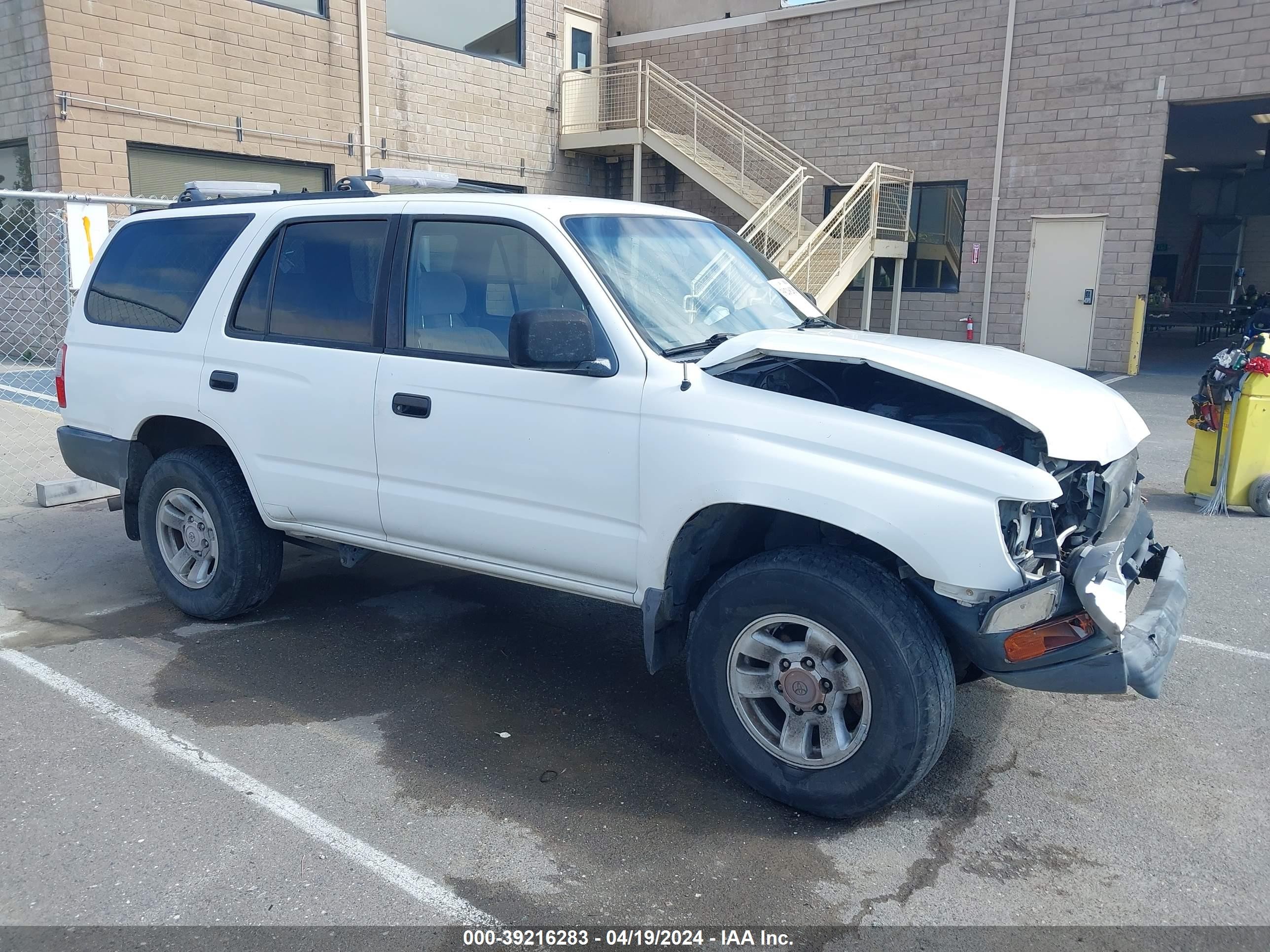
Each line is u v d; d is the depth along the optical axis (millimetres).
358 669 4402
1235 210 26609
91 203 7758
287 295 4355
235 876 2895
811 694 3150
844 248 14406
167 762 3543
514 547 3756
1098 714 4031
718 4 18328
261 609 5164
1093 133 15164
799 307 4387
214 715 3918
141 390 4762
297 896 2807
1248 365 6855
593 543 3545
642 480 3375
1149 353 18812
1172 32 14320
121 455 4906
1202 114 17812
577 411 3504
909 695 2961
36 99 11844
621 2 19562
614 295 3545
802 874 2943
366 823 3178
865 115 17078
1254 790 3441
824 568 3084
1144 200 14945
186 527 4836
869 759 3055
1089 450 3090
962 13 15836
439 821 3199
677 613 3514
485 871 2939
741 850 3057
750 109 18328
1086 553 2982
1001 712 4051
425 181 4973
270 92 13727
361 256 4156
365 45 14727
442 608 5219
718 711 3348
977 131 16062
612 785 3443
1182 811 3309
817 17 17266
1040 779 3518
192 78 12859
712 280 4070
